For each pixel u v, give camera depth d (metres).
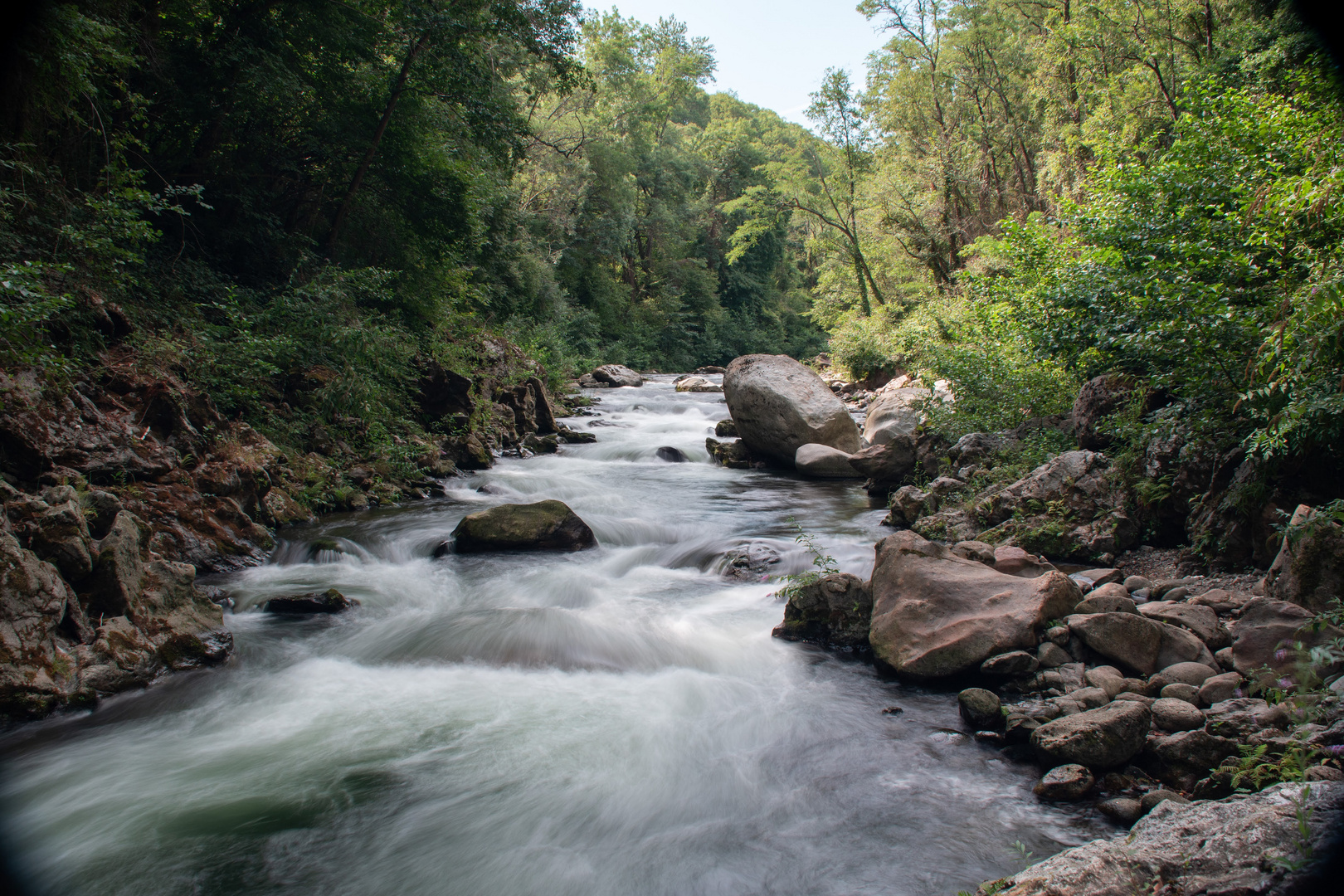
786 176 36.81
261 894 3.61
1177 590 6.29
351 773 4.66
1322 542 5.09
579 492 13.41
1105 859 2.96
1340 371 5.20
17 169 8.83
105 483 8.14
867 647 6.41
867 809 4.16
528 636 6.67
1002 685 5.35
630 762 4.76
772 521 11.15
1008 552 6.81
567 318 38.97
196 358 10.53
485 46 20.72
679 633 6.84
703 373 42.72
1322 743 3.66
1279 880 2.61
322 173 17.61
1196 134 8.72
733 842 3.93
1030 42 30.56
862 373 31.38
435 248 18.55
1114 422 8.61
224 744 5.00
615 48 40.47
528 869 3.77
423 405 16.09
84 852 3.89
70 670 5.48
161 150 14.51
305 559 9.11
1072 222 9.83
